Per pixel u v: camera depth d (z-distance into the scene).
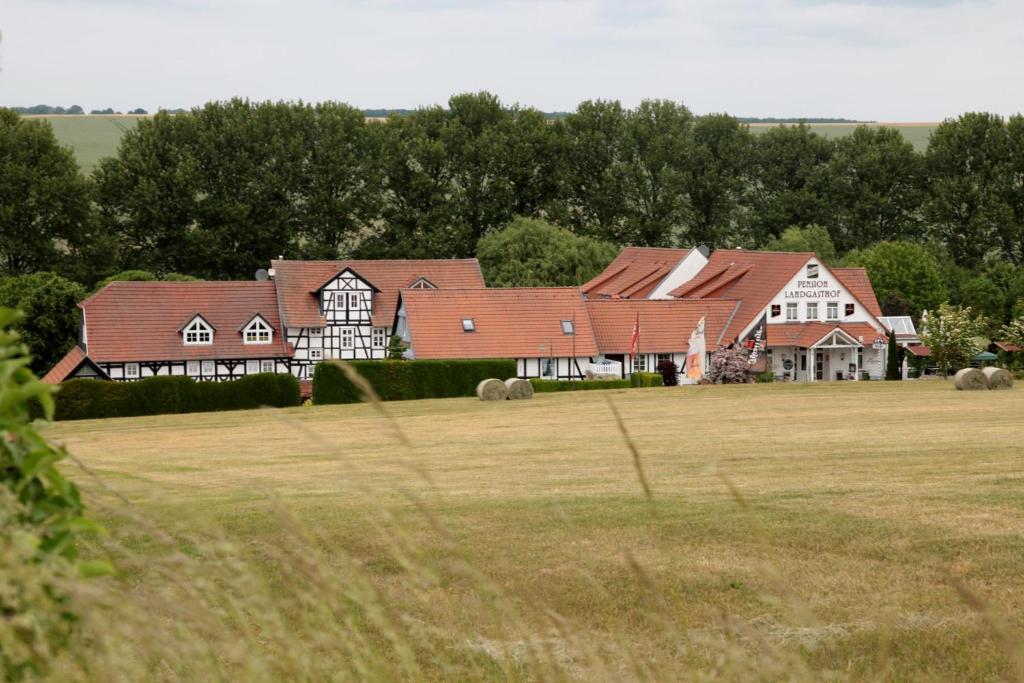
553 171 140.88
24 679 5.93
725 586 16.25
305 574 7.63
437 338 90.06
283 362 99.50
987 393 62.44
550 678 9.81
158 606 6.46
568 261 124.75
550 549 18.81
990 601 15.20
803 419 49.38
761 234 145.25
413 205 135.50
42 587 5.98
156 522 7.24
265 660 7.39
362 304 101.44
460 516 22.56
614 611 14.38
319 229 131.88
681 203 142.25
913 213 143.62
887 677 12.23
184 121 130.38
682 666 10.44
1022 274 127.12
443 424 52.47
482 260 126.19
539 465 34.09
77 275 113.44
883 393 64.44
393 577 14.72
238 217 127.62
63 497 6.70
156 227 125.81
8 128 114.12
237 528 20.47
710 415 53.06
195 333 96.44
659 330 95.94
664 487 27.28
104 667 6.09
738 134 148.75
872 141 146.12
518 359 90.50
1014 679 12.25
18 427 6.61
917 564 17.55
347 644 8.16
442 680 9.93
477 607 10.80
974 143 138.75
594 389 79.25
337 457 7.23
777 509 22.80
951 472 28.66
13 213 110.44
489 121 142.25
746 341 95.00
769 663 8.43
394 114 142.00
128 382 70.12
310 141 133.75
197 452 42.31
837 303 100.31
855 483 26.86
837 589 16.05
